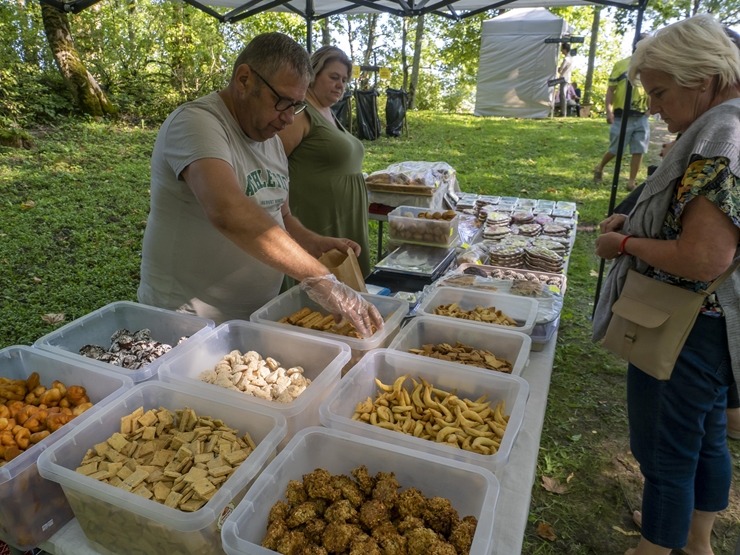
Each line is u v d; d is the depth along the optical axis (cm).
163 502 96
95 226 490
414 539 92
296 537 93
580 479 245
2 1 846
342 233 285
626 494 236
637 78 137
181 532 89
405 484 108
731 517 222
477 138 1094
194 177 138
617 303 145
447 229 261
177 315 160
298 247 144
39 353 137
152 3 970
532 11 1526
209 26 973
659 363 136
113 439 109
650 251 133
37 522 103
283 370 142
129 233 484
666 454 148
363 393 138
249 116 152
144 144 764
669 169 129
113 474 100
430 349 159
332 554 93
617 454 261
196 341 144
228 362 146
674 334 134
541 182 743
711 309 133
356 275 186
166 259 167
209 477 99
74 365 132
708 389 138
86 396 129
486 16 1773
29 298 362
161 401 125
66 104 823
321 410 117
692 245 121
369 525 96
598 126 1296
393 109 1073
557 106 1625
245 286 177
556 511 227
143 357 142
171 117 149
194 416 117
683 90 127
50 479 99
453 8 424
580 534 216
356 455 110
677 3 740
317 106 270
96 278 397
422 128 1220
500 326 163
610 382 317
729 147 115
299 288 185
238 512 92
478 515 101
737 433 264
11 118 722
